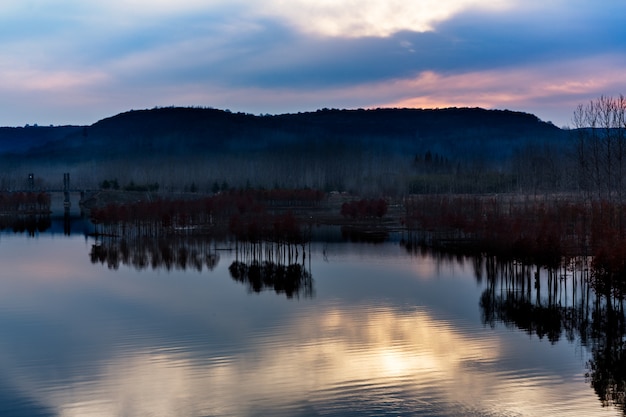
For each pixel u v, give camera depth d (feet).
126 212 583.17
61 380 183.83
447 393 170.91
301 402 165.58
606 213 351.25
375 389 173.88
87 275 356.59
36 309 271.90
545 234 307.78
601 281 256.93
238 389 174.81
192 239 530.68
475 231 459.73
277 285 322.55
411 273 351.67
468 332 230.07
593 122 479.41
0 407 165.48
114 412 161.68
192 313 262.06
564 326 238.68
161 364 196.44
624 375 183.83
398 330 232.73
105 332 233.76
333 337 224.12
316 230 581.12
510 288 310.24
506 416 156.35
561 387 175.11
